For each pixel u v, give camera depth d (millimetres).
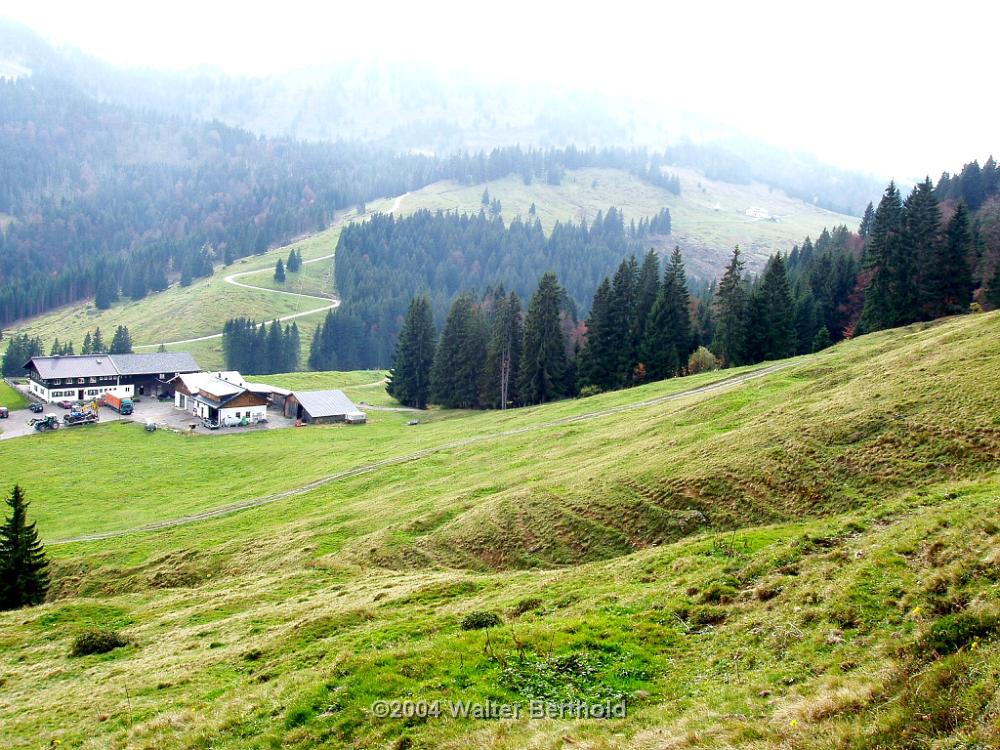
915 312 87875
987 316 54781
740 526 35062
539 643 21672
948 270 86438
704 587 24422
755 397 56531
